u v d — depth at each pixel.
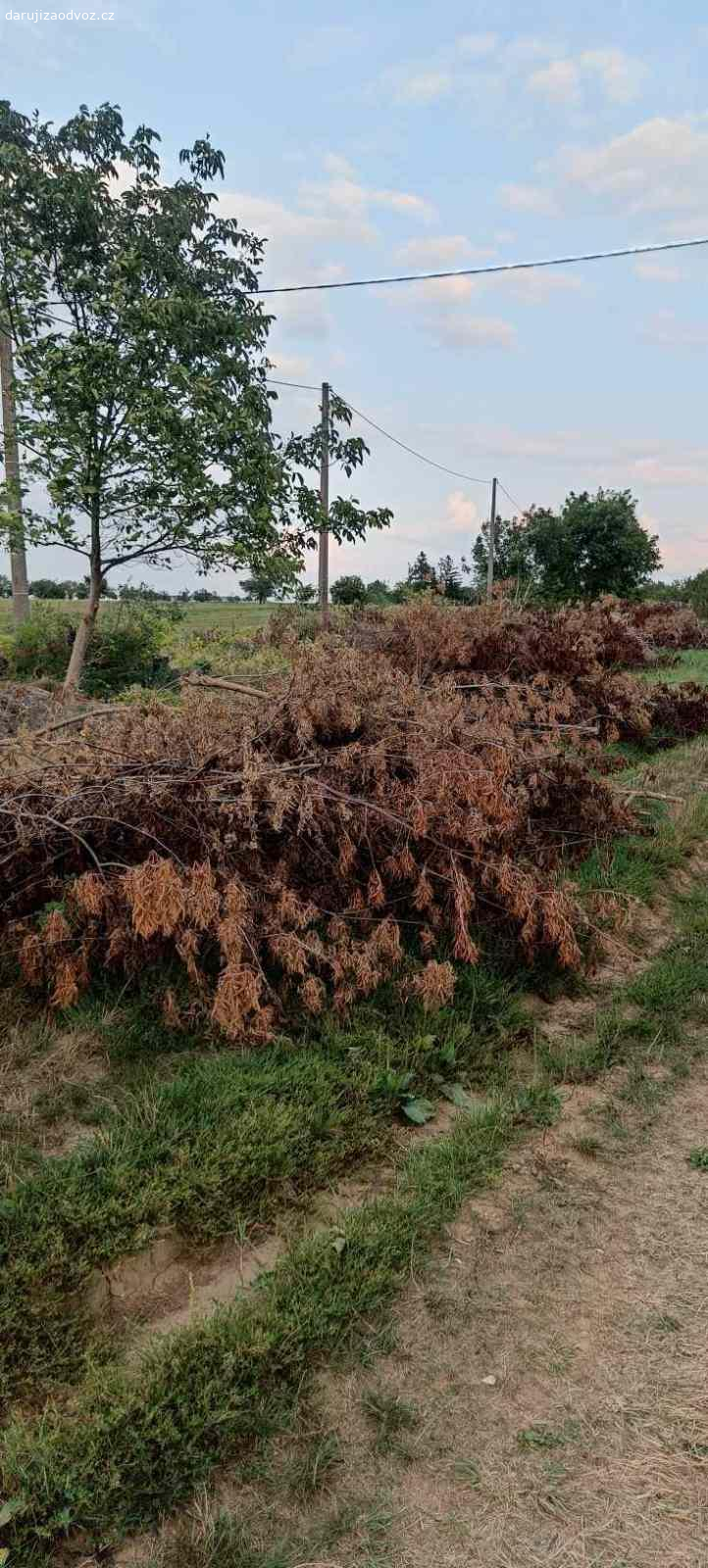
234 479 10.31
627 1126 3.28
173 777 3.88
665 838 6.14
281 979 3.79
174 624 13.49
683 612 19.80
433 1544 1.84
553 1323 2.39
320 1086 3.22
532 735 5.32
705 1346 2.32
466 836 3.96
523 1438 2.06
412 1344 2.32
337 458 11.80
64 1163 2.76
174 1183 2.71
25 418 9.60
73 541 10.17
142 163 10.45
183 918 3.57
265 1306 2.34
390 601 24.56
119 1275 2.50
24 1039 3.47
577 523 34.88
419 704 4.82
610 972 4.53
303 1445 2.04
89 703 5.80
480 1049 3.69
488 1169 2.97
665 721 9.10
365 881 4.21
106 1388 2.11
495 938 4.41
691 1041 3.89
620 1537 1.84
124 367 9.66
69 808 3.86
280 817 3.73
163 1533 1.87
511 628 8.21
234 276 11.21
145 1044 3.52
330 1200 2.84
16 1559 1.80
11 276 9.74
